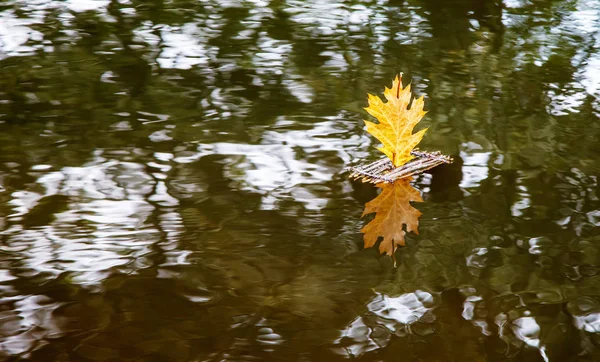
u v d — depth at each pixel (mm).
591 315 2287
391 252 2648
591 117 4012
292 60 4941
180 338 2131
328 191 3113
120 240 2645
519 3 6602
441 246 2697
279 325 2209
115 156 3375
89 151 3420
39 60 4746
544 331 2211
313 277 2473
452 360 2074
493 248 2686
